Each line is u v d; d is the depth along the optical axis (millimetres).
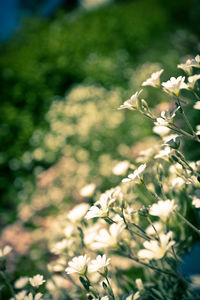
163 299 1112
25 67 5203
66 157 3594
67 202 2963
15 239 2570
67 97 4559
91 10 10367
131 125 3654
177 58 4410
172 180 1229
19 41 9398
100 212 921
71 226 1324
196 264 1422
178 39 5508
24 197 3416
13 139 4125
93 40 6133
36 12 12812
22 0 12250
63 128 3898
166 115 978
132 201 1246
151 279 1289
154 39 6750
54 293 1259
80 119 3924
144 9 9102
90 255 1323
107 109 3889
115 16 8195
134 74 5074
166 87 987
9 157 3961
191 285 1170
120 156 3330
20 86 4730
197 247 1531
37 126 4336
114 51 6023
